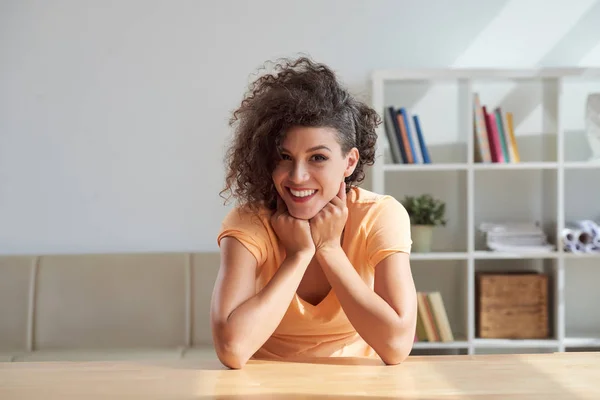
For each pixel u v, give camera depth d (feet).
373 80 10.87
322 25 11.64
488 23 11.65
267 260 4.66
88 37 11.62
